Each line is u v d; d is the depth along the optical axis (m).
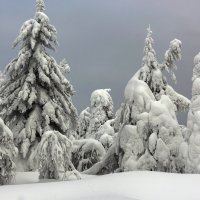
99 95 38.31
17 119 20.92
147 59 20.84
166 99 18.94
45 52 21.98
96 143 22.53
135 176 11.20
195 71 15.55
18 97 20.19
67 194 9.91
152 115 18.34
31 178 16.83
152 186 9.95
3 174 14.17
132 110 18.98
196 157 13.65
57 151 14.59
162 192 9.52
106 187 10.28
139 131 18.36
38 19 21.73
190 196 9.17
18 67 21.09
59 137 15.22
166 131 18.02
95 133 36.56
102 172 20.39
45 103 20.67
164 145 17.88
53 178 15.33
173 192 9.48
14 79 21.70
